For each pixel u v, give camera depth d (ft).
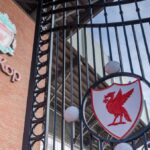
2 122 12.85
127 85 6.01
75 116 6.25
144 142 5.39
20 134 13.65
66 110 6.33
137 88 5.86
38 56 7.91
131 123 5.52
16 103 13.97
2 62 13.74
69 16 14.53
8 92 13.66
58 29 8.20
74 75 20.85
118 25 7.45
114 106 5.84
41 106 6.90
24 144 6.40
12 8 15.76
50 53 7.84
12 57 14.60
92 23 7.77
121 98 5.89
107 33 7.45
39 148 13.05
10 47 14.55
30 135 6.52
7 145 12.75
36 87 7.36
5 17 14.74
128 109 5.69
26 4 16.42
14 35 14.98
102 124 5.73
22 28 16.15
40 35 8.35
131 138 5.44
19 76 14.56
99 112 5.90
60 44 17.83
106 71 6.54
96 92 6.21
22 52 15.56
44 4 9.02
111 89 6.10
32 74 7.55
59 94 20.35
